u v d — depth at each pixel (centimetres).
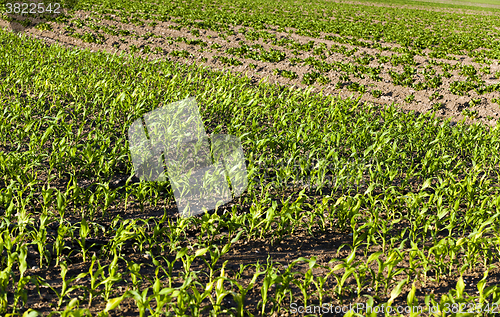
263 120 1053
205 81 1291
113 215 573
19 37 1812
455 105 1291
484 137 911
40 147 722
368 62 1683
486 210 539
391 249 471
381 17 3684
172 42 1919
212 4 3925
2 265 429
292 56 1777
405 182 649
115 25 2308
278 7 4109
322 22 2944
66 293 396
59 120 929
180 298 332
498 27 3344
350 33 2377
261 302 408
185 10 3119
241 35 2194
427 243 533
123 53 1470
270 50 1816
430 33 2605
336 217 606
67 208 575
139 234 496
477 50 2067
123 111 923
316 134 816
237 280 442
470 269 477
